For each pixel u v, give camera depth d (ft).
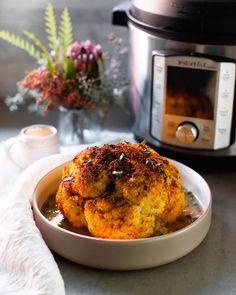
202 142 3.99
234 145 3.99
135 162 3.34
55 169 3.68
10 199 3.48
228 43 3.72
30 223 3.33
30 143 4.07
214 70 3.80
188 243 3.27
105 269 3.27
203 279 3.26
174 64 3.87
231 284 3.24
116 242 3.16
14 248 3.22
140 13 3.96
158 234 3.34
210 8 3.67
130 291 3.19
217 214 3.73
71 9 5.03
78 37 5.11
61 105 4.35
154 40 3.91
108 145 3.48
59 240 3.26
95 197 3.28
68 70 4.30
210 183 4.01
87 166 3.33
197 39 3.74
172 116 4.01
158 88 3.99
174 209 3.37
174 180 3.38
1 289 3.10
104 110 4.49
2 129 4.76
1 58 5.11
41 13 5.03
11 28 5.07
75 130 4.47
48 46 5.13
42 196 3.60
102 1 5.00
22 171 4.08
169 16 3.78
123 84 4.59
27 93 4.99
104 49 5.12
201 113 3.93
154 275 3.28
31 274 3.11
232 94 3.85
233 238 3.54
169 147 4.09
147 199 3.23
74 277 3.27
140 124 4.27
